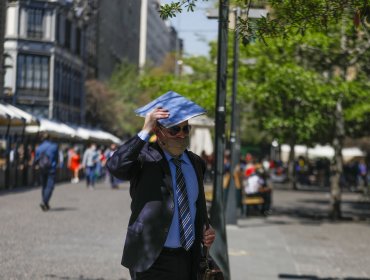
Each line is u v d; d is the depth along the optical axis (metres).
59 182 56.69
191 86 37.50
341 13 9.70
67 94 92.25
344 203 50.97
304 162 84.44
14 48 81.75
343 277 15.31
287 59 30.72
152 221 6.47
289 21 9.61
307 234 25.14
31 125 40.12
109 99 106.81
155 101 6.82
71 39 91.81
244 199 31.81
